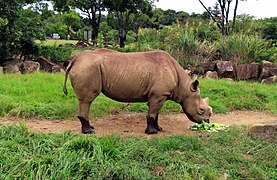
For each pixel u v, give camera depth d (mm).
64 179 5180
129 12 33656
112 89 7125
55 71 17641
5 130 6688
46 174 5246
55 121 8414
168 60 7469
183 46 18047
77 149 5941
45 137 6492
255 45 17594
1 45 18141
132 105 9992
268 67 15719
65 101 9992
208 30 21125
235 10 21594
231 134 7410
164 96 7312
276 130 7039
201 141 6758
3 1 17422
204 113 7719
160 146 6344
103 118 8891
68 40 43156
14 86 11352
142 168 5605
